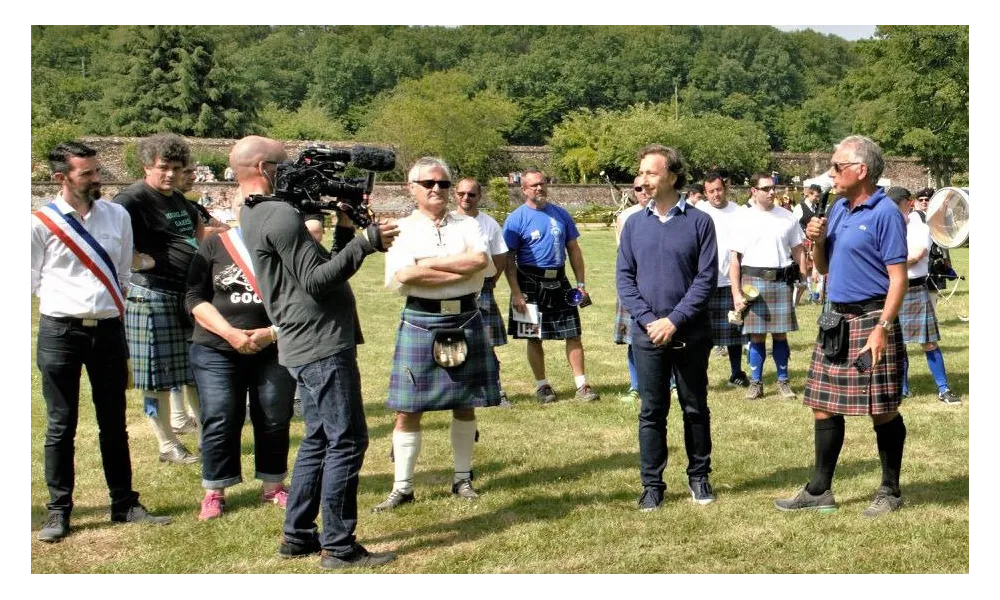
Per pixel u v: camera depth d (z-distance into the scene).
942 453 5.48
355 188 3.88
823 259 4.69
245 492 5.07
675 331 4.50
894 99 44.75
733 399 7.12
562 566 3.97
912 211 6.86
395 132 54.06
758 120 87.00
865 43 46.00
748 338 7.84
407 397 4.71
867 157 4.34
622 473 5.28
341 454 3.96
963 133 43.53
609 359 9.03
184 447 5.73
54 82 76.00
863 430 6.05
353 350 4.01
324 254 4.04
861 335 4.34
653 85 88.38
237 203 4.68
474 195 6.68
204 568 4.00
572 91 84.62
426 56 97.50
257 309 4.59
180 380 5.45
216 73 60.19
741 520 4.44
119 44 61.25
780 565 3.91
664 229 4.60
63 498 4.39
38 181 35.53
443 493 5.00
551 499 4.86
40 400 7.28
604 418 6.61
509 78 84.94
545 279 7.11
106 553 4.18
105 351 4.43
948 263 7.85
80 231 4.30
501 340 7.00
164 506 4.82
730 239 6.99
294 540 4.11
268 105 83.50
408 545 4.25
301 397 4.04
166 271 5.39
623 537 4.27
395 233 3.74
